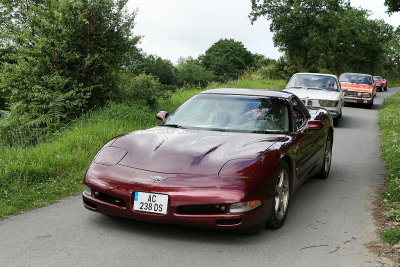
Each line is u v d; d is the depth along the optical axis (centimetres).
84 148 646
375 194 519
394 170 623
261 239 349
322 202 478
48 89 868
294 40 3222
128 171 342
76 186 498
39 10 902
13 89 908
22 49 895
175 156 350
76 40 907
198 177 325
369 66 6025
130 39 970
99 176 347
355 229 385
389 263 306
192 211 323
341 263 304
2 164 515
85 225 368
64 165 562
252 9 3234
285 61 3516
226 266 292
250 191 321
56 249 313
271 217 356
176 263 293
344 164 715
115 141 393
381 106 2081
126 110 884
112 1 946
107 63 941
